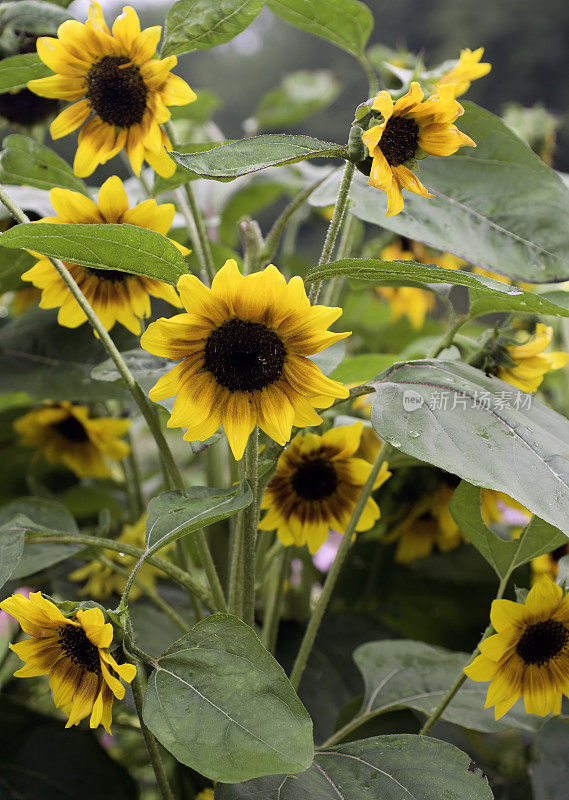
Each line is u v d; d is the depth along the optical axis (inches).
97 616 33.8
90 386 48.0
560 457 35.8
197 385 34.9
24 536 38.8
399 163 35.7
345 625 53.2
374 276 35.9
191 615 51.1
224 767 32.8
